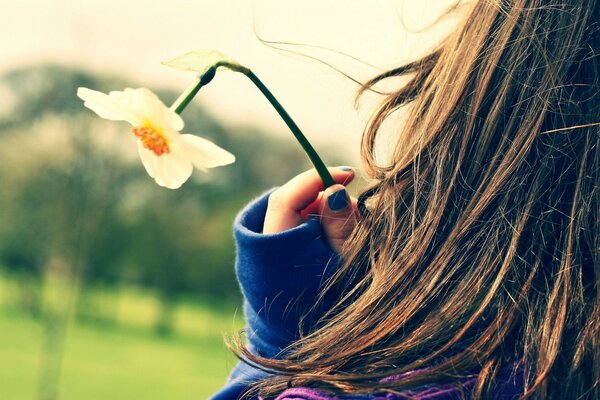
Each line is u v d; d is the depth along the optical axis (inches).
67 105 848.9
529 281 28.5
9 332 887.7
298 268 31.4
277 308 31.6
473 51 30.2
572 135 29.3
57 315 884.6
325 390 28.2
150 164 29.8
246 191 994.7
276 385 29.2
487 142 29.6
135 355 872.3
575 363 28.0
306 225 31.4
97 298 994.1
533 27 29.8
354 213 31.8
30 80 843.4
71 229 904.9
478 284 28.7
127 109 29.6
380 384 28.0
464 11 31.5
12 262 935.7
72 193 881.5
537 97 29.4
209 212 1019.9
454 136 29.8
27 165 864.9
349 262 31.0
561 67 29.5
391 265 29.6
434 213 29.5
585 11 29.8
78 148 863.1
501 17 30.2
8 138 856.3
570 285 28.5
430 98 31.0
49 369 748.0
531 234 29.0
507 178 29.2
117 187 912.3
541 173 29.1
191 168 29.8
